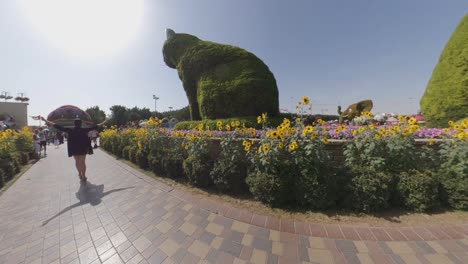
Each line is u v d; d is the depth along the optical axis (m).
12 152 6.03
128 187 4.04
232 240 2.16
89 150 4.59
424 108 5.01
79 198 3.55
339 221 2.40
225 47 7.13
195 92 7.76
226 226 2.44
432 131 3.34
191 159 3.88
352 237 2.08
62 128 4.31
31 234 2.44
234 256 1.92
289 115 7.11
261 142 3.15
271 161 2.93
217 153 4.17
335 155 3.24
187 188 3.76
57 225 2.63
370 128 3.00
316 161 2.75
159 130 6.04
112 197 3.54
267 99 6.38
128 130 8.47
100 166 6.33
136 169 5.48
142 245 2.17
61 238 2.34
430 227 2.18
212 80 6.80
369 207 2.51
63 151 11.73
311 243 2.03
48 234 2.43
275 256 1.88
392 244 1.94
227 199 3.17
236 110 6.34
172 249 2.08
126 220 2.71
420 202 2.46
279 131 2.97
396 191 2.60
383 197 2.49
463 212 2.44
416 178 2.51
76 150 4.35
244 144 3.17
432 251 1.83
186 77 7.75
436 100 4.62
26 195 3.76
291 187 2.85
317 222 2.40
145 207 3.08
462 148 2.61
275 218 2.54
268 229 2.32
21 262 1.96
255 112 6.29
